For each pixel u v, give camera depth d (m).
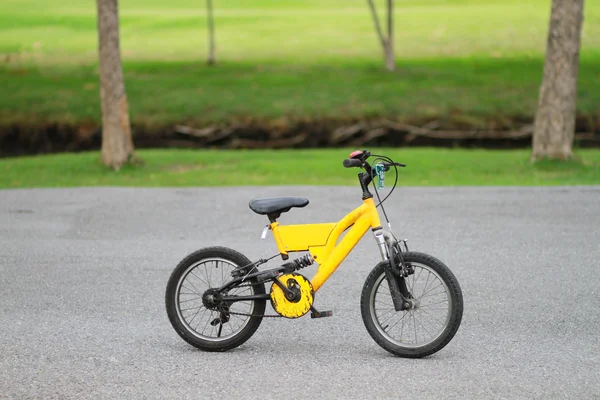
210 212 11.58
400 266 5.30
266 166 18.09
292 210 11.64
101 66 18.39
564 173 16.53
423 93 29.28
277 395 4.60
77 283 7.41
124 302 6.75
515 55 37.25
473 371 5.01
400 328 5.95
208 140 26.11
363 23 46.50
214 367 5.12
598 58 35.66
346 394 4.61
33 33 44.31
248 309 6.04
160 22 48.03
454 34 42.56
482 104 27.95
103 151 18.52
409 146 25.77
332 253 5.37
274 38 42.94
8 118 27.28
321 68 34.31
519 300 6.73
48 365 5.15
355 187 14.23
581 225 10.17
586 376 4.91
